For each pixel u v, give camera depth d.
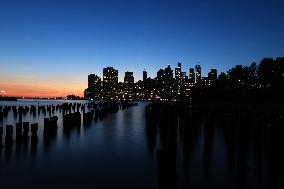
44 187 10.05
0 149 17.12
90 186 10.17
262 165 12.84
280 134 14.42
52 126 24.81
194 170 12.22
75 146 18.50
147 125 29.20
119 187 10.08
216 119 32.47
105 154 15.98
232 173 11.73
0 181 10.73
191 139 20.67
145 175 11.55
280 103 53.12
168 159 7.70
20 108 51.97
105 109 49.03
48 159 14.55
